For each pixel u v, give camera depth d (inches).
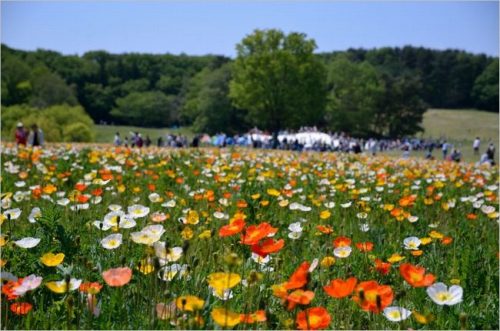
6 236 128.7
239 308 106.7
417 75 5078.7
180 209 203.2
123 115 4749.0
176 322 91.7
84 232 150.6
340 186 266.8
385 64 5634.8
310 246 164.9
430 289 94.3
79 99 4830.2
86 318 97.7
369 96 3627.0
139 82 5196.9
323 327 85.2
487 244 189.5
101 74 5211.6
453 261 151.0
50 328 96.1
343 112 3496.6
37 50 5182.1
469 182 386.9
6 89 3503.9
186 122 4785.9
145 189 272.8
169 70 5561.0
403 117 3759.8
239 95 2758.4
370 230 187.5
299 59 2706.7
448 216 240.2
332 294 89.0
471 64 5418.3
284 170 393.1
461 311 118.7
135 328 98.1
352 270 137.2
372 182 333.4
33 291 106.5
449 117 4896.7
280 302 112.7
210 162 396.2
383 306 89.6
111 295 104.7
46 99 3604.8
